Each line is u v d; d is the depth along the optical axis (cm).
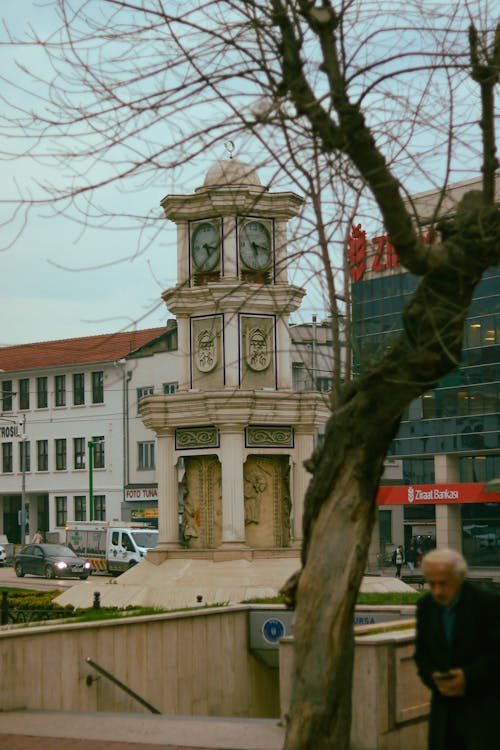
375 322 1057
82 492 7956
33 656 1471
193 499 2922
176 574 2792
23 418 8081
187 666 1700
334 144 903
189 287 2906
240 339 2844
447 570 737
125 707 1595
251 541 2872
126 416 7669
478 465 6281
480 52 932
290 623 1775
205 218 2872
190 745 1189
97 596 2420
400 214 873
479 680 731
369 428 917
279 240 2797
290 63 906
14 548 7500
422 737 1209
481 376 6066
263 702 1811
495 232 898
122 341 7875
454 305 885
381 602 1945
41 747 1198
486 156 930
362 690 1137
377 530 6612
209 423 2848
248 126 905
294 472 2884
